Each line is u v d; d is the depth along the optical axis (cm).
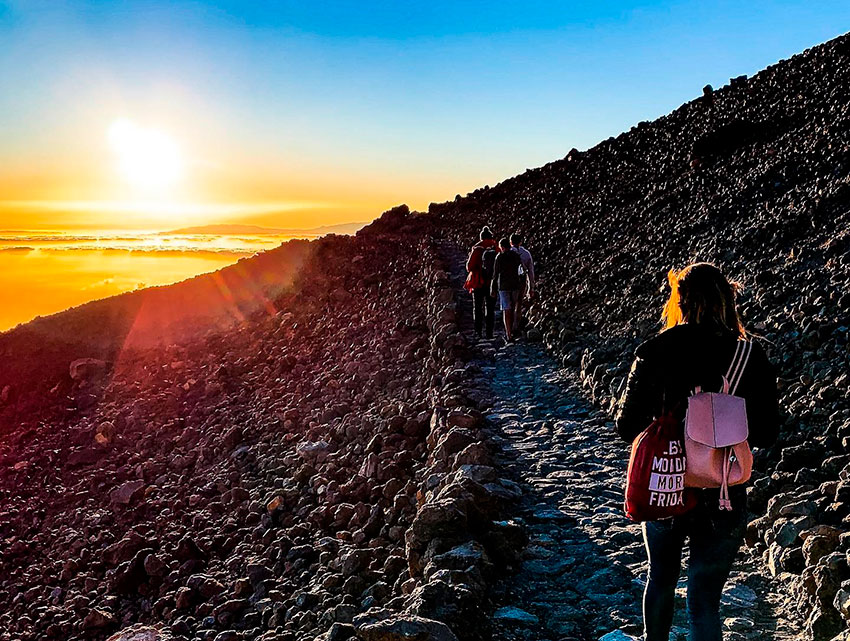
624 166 3441
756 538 570
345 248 3503
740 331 343
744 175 2058
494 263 1489
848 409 726
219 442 1582
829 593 439
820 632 421
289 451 1366
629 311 1402
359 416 1373
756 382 326
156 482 1559
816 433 717
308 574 823
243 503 1195
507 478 778
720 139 2588
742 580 520
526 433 946
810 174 1681
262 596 820
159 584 1017
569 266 2075
